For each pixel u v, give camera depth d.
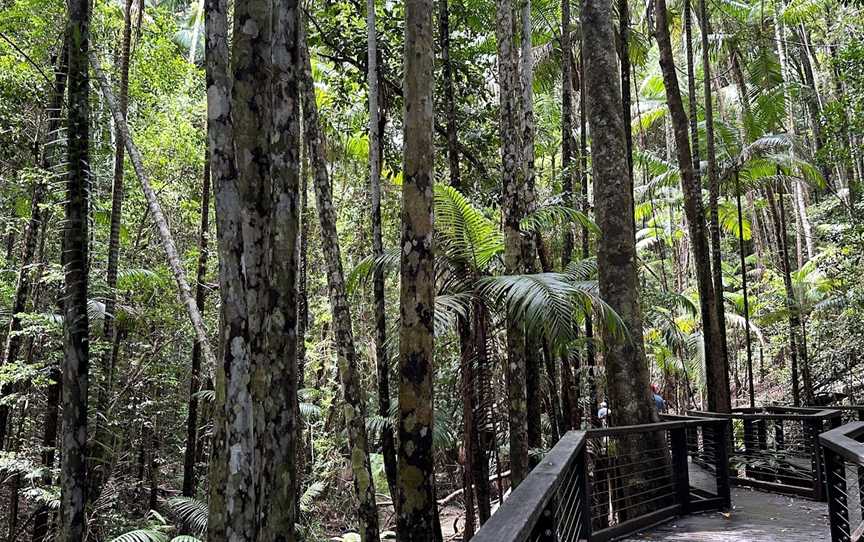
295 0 2.34
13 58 7.15
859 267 12.17
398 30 7.94
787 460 7.63
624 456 5.77
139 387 10.38
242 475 1.98
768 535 4.88
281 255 2.18
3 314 8.05
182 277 6.88
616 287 6.00
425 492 2.96
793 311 12.94
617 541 4.73
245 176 2.04
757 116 14.35
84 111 3.84
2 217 8.14
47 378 7.27
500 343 7.06
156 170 11.16
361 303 13.53
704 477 7.00
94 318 7.48
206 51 2.10
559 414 7.22
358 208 13.64
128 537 6.36
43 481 7.88
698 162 9.62
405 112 3.16
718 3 14.53
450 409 7.19
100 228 9.92
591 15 6.44
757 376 20.28
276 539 2.07
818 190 17.45
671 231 18.81
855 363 13.03
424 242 3.07
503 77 5.20
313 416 11.85
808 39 17.22
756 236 21.77
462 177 9.17
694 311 11.27
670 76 8.92
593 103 6.35
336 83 9.38
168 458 12.38
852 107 9.62
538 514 2.12
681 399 17.34
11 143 7.51
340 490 12.12
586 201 8.95
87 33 3.87
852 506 4.64
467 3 8.62
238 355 2.00
